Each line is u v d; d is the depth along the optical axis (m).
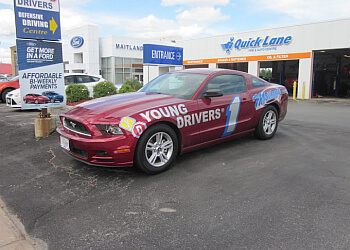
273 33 20.17
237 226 2.73
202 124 4.56
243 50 22.14
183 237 2.58
